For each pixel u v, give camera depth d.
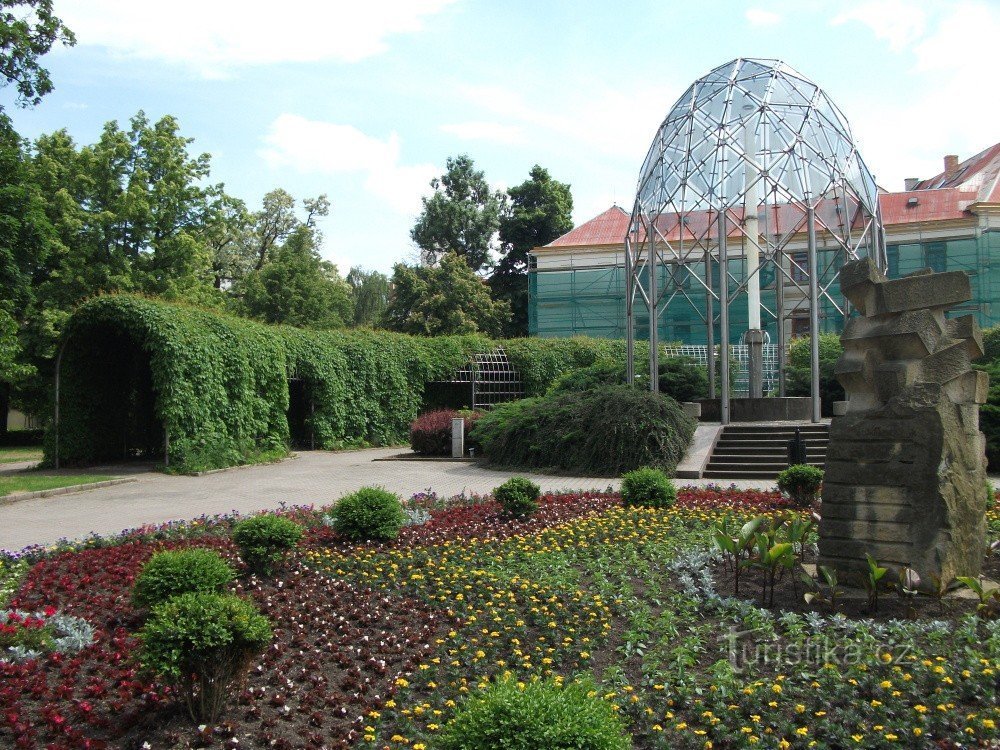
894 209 41.47
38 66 18.95
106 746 4.48
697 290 41.38
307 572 8.39
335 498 15.22
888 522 6.84
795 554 8.30
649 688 5.09
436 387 33.66
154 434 24.83
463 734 3.36
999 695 4.80
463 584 7.63
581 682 3.77
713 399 22.23
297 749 4.45
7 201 20.09
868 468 6.95
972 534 6.92
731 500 12.80
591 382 27.16
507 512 11.55
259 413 23.27
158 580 6.55
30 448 34.12
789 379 27.52
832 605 6.53
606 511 11.80
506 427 20.30
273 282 43.31
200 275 37.38
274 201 49.66
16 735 4.62
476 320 47.12
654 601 6.96
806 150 20.52
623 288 44.16
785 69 21.05
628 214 48.22
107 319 19.97
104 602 7.35
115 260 32.44
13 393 35.78
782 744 4.22
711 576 7.65
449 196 56.44
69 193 32.28
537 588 7.38
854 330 7.22
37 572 8.48
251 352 22.80
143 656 4.62
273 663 5.72
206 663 4.71
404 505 12.65
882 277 7.19
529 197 54.72
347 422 28.89
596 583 7.60
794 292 37.97
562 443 18.80
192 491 16.47
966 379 7.14
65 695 5.15
